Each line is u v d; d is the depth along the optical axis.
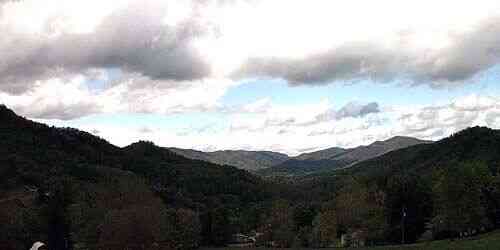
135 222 109.69
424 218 142.38
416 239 142.38
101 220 115.94
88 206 129.75
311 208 188.25
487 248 92.31
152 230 112.94
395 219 145.62
